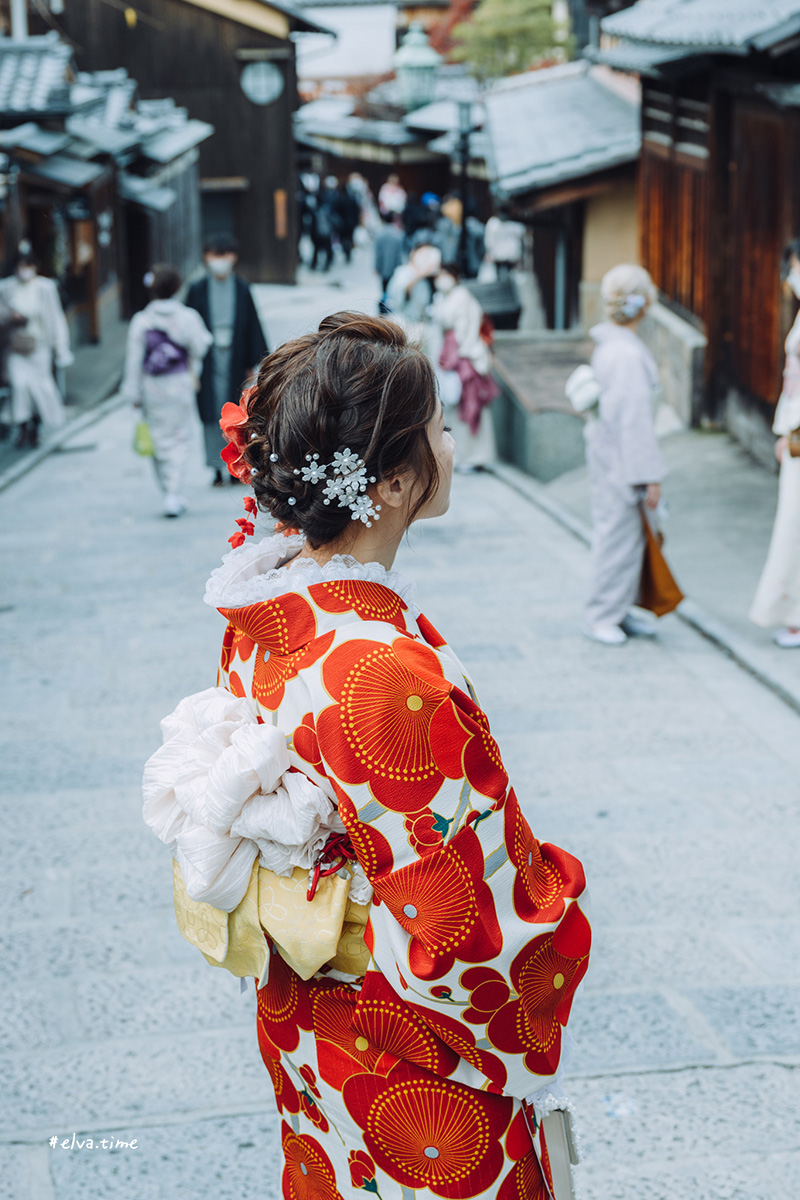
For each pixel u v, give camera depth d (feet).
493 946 4.06
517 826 4.17
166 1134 8.56
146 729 16.10
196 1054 9.48
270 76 85.92
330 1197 4.91
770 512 25.34
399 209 96.99
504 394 35.42
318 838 4.31
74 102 46.93
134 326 27.73
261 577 4.38
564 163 42.47
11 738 15.85
